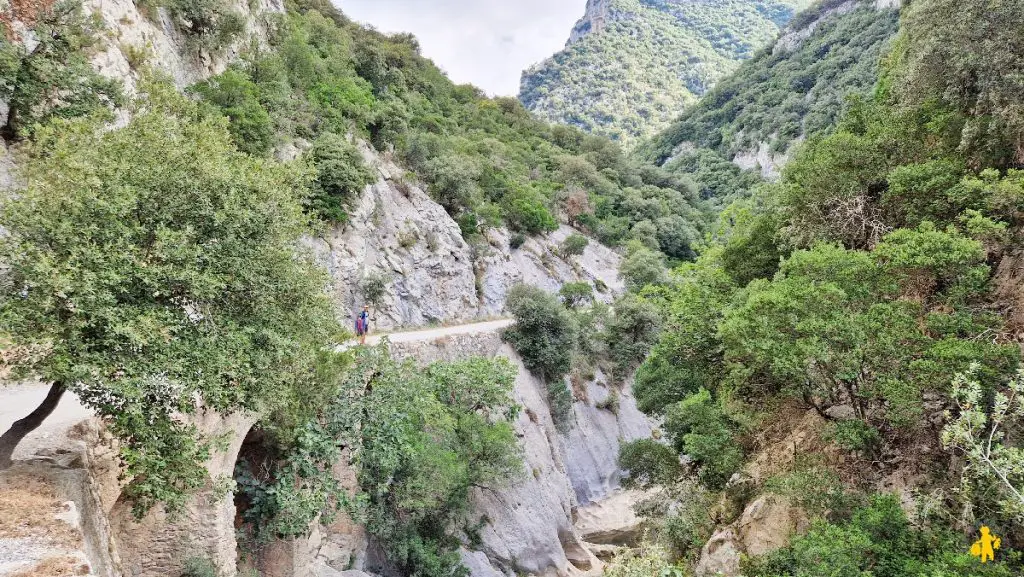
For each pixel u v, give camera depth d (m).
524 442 34.09
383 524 21.34
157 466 7.80
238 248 8.82
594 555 34.22
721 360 20.48
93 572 6.85
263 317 9.52
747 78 154.12
